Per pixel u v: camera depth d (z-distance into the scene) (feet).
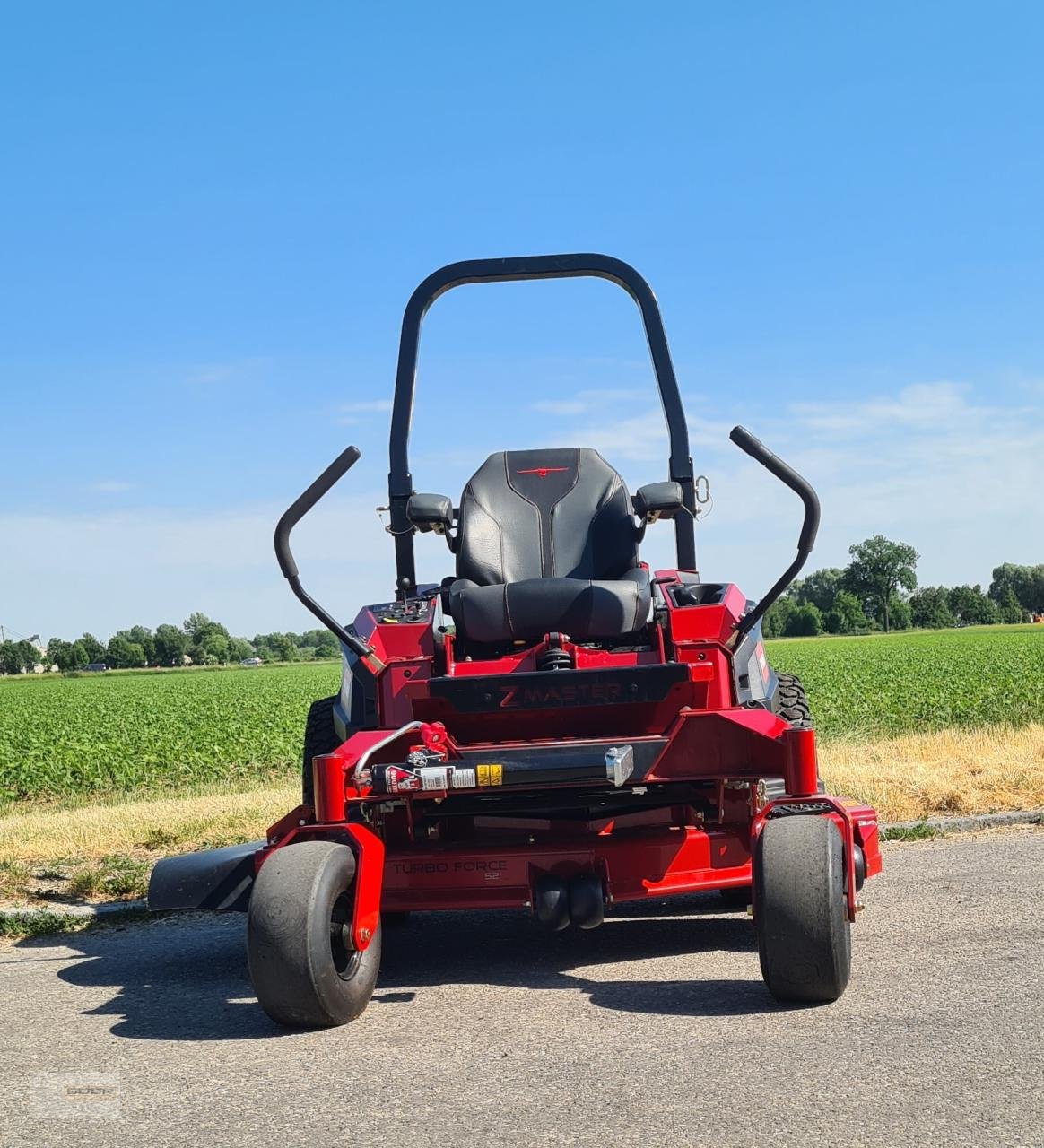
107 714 115.34
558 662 18.44
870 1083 11.85
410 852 18.29
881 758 41.19
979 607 511.40
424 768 16.21
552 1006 15.70
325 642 587.27
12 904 26.32
